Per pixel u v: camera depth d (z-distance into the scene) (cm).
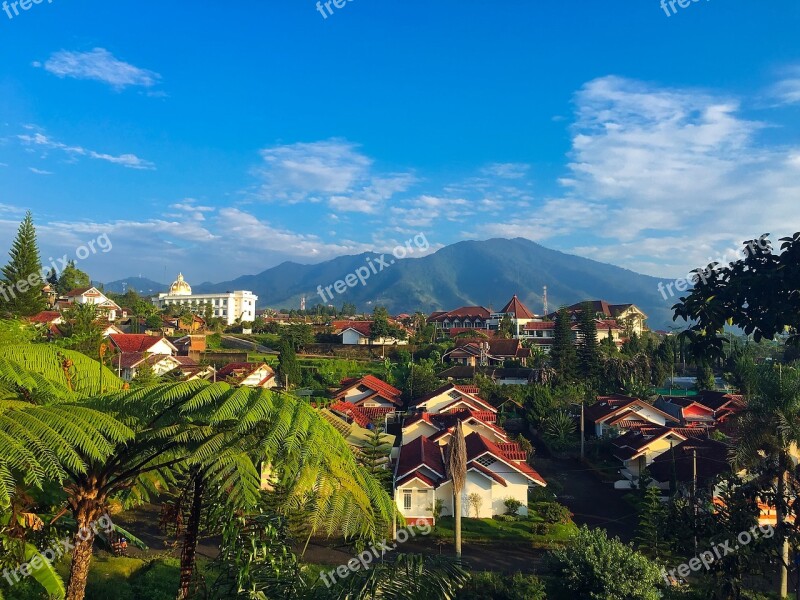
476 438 2859
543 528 2338
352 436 2639
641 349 6319
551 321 8225
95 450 643
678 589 1709
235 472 710
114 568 1481
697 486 2155
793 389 1430
